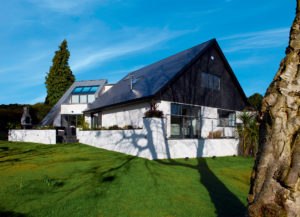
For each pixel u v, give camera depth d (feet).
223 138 40.16
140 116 41.57
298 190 6.39
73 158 31.19
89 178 20.08
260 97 82.33
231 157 37.86
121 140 37.37
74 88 84.28
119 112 49.57
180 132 40.96
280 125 7.11
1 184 17.94
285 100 7.17
